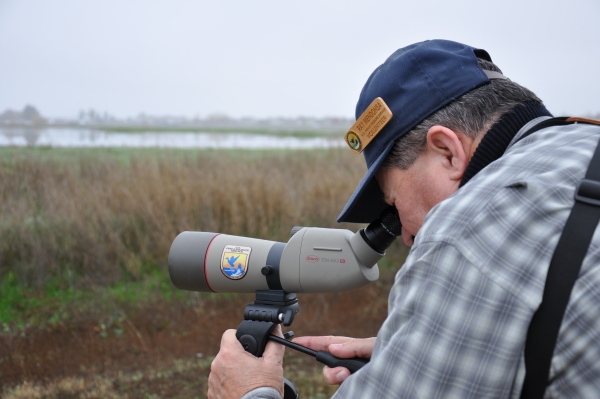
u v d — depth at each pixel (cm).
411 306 82
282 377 135
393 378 81
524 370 76
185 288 155
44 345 426
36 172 719
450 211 85
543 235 77
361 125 114
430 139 103
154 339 448
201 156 811
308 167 809
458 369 77
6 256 526
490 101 103
